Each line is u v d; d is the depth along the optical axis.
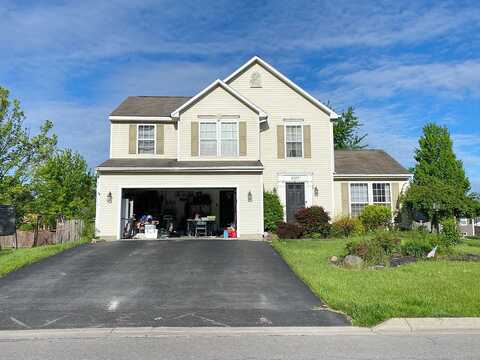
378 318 7.70
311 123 24.00
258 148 22.34
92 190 34.00
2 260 13.82
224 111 22.47
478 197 24.25
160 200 24.89
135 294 9.88
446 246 14.93
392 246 14.29
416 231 18.11
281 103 24.02
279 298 9.45
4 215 16.75
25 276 11.84
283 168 23.61
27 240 23.22
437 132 29.89
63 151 30.44
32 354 6.18
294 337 6.96
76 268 12.84
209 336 7.04
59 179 29.11
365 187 24.42
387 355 6.02
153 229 21.48
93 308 8.78
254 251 15.77
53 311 8.59
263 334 7.14
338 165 25.42
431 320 7.57
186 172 20.91
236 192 21.00
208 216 24.19
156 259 14.19
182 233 24.33
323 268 12.22
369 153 27.62
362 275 11.23
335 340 6.78
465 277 10.83
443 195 22.55
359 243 13.53
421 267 12.20
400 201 24.20
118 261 13.88
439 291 9.45
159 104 24.91
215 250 15.99
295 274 11.88
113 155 22.91
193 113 22.41
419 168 29.89
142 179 20.84
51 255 14.98
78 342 6.78
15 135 23.09
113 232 20.39
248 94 24.00
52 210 23.83
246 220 20.70
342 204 24.11
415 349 6.30
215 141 22.33
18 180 22.83
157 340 6.84
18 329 7.49
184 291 10.11
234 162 21.86
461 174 29.17
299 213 21.31
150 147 23.16
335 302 8.71
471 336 6.98
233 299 9.38
